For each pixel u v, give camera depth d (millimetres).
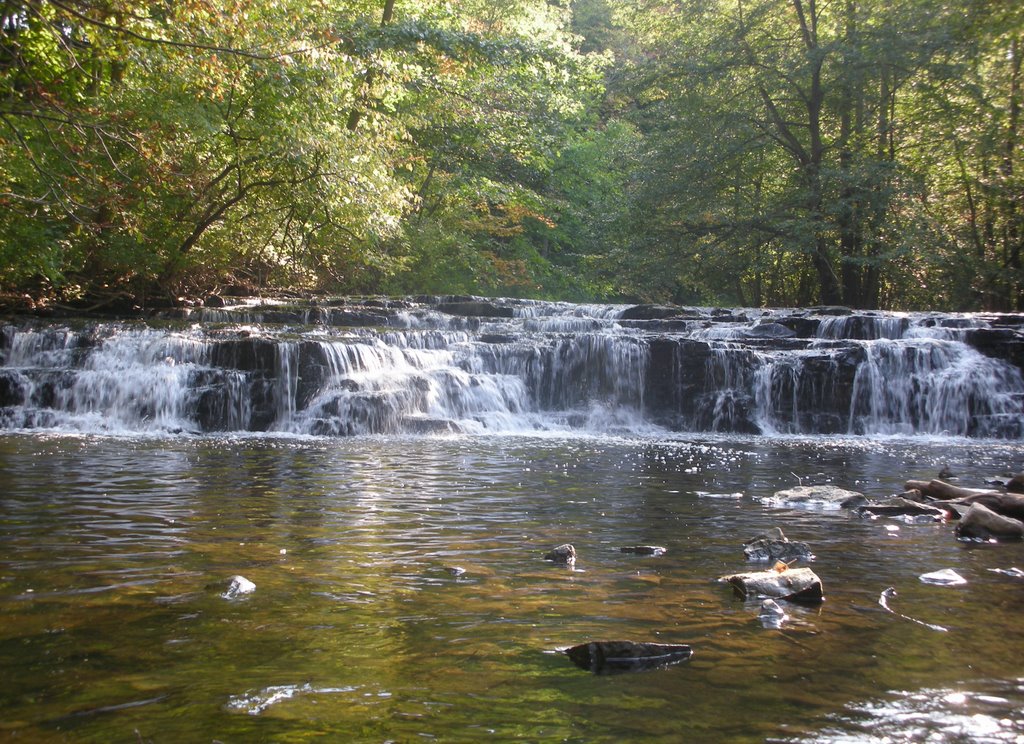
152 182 17578
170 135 17312
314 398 14469
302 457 9859
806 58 28094
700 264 31672
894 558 4645
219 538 4961
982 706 2514
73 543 4766
